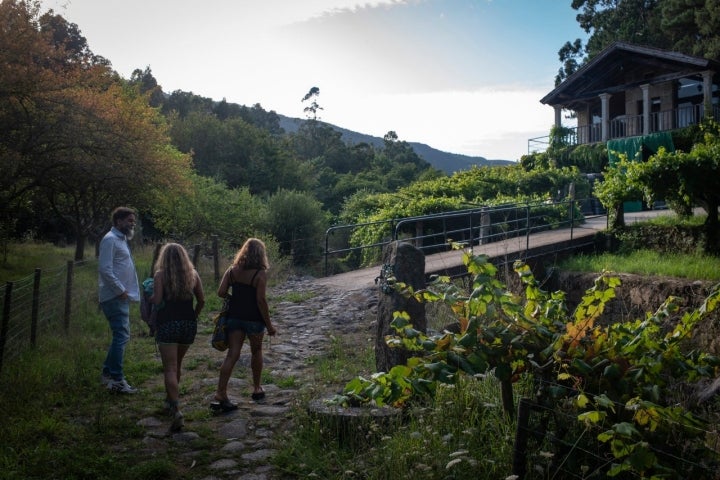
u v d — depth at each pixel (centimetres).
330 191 6275
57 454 480
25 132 1722
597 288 441
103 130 1745
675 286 1211
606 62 3309
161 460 483
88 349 809
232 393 677
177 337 584
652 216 2148
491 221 2008
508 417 473
